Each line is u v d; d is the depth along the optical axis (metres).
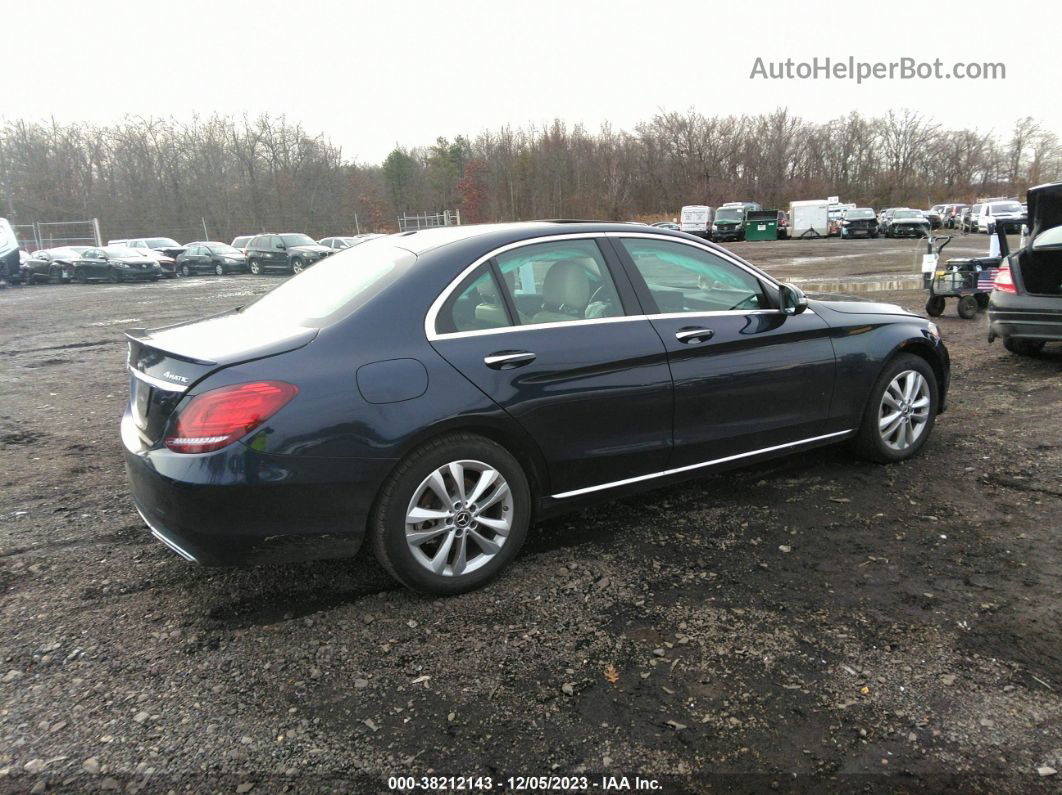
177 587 3.22
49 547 3.65
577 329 3.31
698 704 2.38
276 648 2.75
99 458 5.16
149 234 59.28
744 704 2.38
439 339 3.00
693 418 3.62
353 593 3.14
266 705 2.42
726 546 3.50
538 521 3.41
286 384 2.70
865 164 75.12
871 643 2.68
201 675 2.59
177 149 61.47
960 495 4.01
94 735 2.29
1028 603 2.91
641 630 2.82
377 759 2.17
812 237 45.19
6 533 3.82
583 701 2.41
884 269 19.56
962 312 10.27
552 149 73.38
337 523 2.80
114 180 60.09
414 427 2.86
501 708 2.39
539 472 3.28
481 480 3.09
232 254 33.09
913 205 70.62
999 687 2.42
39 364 9.47
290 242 30.50
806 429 4.07
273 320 3.19
